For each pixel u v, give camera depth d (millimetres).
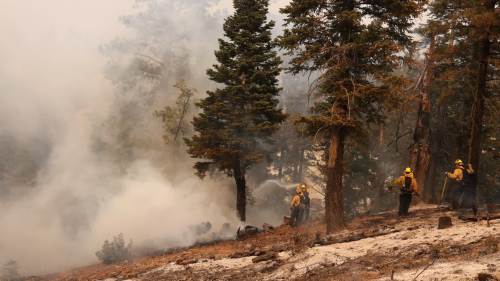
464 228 11281
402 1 15430
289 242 15164
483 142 28938
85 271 17672
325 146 26375
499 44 20516
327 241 13172
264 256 12398
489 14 17641
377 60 16156
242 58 23062
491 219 12766
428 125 24500
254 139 23922
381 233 13094
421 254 9484
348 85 16109
